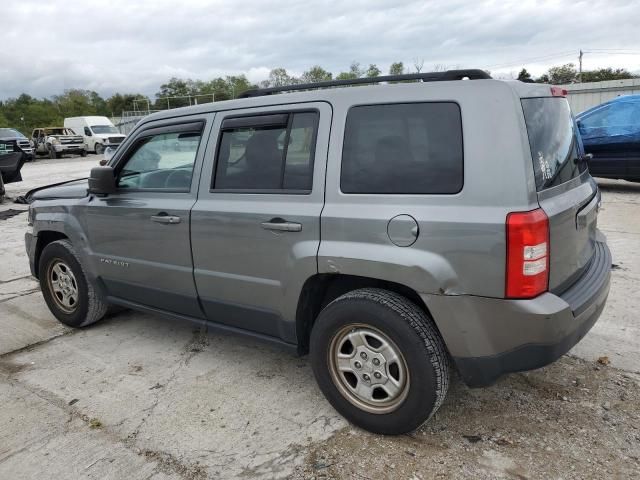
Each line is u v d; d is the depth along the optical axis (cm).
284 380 358
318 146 295
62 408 332
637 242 647
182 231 354
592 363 359
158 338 438
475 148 250
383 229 267
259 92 346
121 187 407
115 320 484
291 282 303
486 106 251
